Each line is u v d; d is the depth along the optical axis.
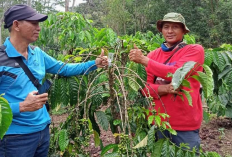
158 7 17.67
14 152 1.64
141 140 1.72
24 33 1.61
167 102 1.86
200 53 1.82
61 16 3.66
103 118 2.01
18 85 1.60
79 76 2.13
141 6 18.69
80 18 3.56
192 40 3.08
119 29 19.30
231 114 3.63
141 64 1.94
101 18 21.55
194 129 1.89
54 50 4.25
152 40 3.40
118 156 1.56
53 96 1.99
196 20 16.33
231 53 2.30
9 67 1.57
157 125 1.70
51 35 3.54
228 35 15.35
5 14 1.63
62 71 1.96
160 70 1.73
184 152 1.65
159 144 1.64
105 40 2.56
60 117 4.51
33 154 1.76
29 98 1.52
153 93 1.87
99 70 2.16
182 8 16.78
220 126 4.65
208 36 16.17
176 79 1.47
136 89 1.85
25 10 1.60
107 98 2.28
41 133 1.79
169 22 1.89
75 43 3.32
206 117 2.95
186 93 1.64
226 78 2.29
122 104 1.96
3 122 1.14
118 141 2.14
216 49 2.39
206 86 1.59
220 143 3.89
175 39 1.90
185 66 1.52
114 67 1.75
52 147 2.00
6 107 1.13
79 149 1.82
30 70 1.67
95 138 1.95
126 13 18.55
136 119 1.89
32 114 1.68
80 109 2.09
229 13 15.38
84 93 2.07
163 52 1.95
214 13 15.80
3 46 1.64
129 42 2.29
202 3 16.52
